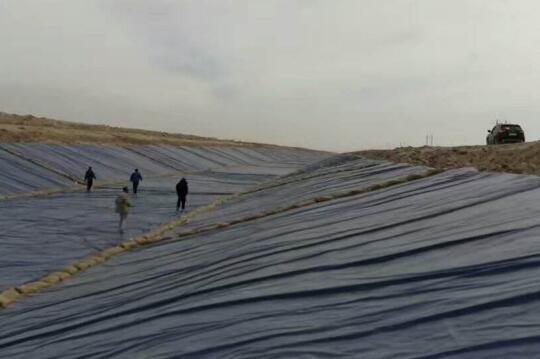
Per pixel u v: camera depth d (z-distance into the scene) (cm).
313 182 2456
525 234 800
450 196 1238
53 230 1858
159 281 1105
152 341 716
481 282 663
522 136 2838
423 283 705
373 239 1003
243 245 1259
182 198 2369
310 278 837
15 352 819
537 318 541
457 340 535
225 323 711
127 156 5197
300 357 567
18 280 1272
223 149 8950
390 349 549
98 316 916
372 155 3083
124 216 1862
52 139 4772
